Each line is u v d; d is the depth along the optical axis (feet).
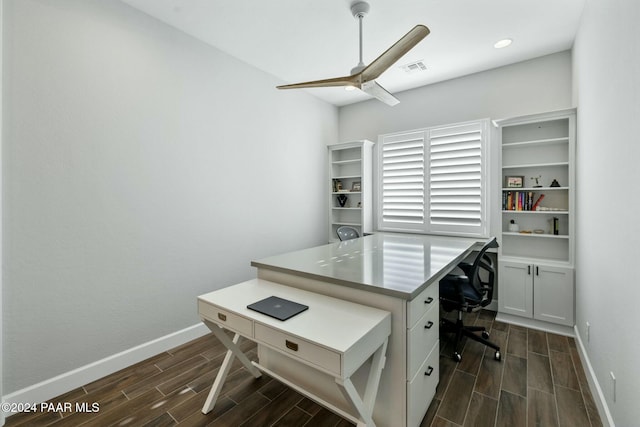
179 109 8.73
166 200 8.46
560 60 10.15
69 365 6.68
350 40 9.32
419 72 11.70
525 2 7.56
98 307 7.14
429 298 5.76
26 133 5.99
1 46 5.63
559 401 6.13
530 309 9.81
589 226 7.14
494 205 11.02
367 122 14.92
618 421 4.75
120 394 6.50
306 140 13.80
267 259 7.39
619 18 4.81
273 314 4.83
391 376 5.07
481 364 7.58
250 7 7.72
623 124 4.63
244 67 10.69
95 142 7.01
